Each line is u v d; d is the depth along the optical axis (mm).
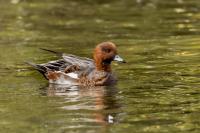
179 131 13539
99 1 33312
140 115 14727
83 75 18047
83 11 30453
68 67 18297
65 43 23531
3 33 25750
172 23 26922
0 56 21641
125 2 32781
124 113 14922
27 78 18719
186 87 17156
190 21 27234
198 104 15500
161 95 16422
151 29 25828
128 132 13555
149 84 17578
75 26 26922
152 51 21828
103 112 15055
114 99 16219
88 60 18562
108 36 24672
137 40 23828
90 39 24172
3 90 17297
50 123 14242
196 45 22609
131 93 16734
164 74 18641
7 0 33969
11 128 13914
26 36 25031
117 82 17953
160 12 29578
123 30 25781
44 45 23266
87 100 16188
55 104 15828
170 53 21453
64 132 13625
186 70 19047
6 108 15492
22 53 22031
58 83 18188
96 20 28141
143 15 28984
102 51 18016
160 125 13961
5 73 19328
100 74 17922
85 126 14000
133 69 19375
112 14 29453
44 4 32656
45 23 27703
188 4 31438
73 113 14992
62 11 30531
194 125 13891
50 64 18578
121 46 22812
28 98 16453
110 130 13703
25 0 33812
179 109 15109
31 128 13898
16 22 28016
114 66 19828
